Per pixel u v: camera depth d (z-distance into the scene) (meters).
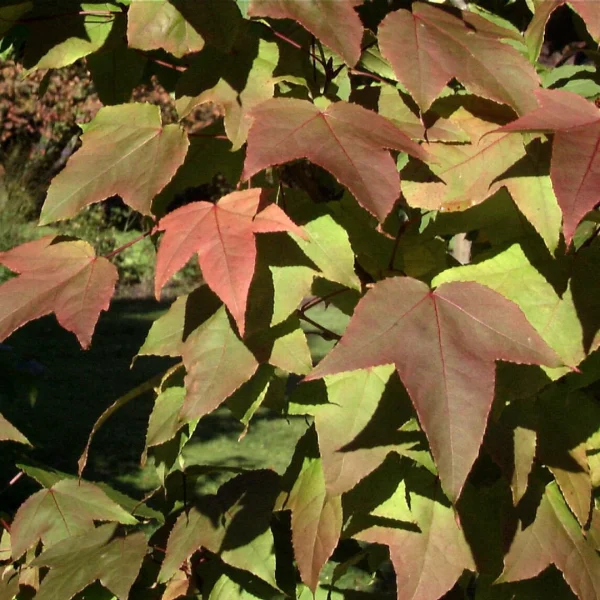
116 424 3.43
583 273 0.62
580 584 0.65
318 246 0.62
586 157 0.53
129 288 5.68
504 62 0.61
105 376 4.05
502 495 0.66
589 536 0.67
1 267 4.64
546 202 0.60
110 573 0.75
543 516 0.66
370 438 0.62
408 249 0.70
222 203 0.60
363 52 0.73
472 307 0.57
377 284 0.57
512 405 0.63
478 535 0.65
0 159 5.64
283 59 0.70
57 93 5.82
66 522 0.83
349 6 0.59
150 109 0.64
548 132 0.55
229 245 0.57
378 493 0.65
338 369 0.55
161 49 0.77
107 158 0.63
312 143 0.57
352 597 0.79
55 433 3.28
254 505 0.73
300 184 0.73
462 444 0.54
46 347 4.45
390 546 0.65
